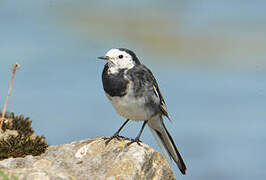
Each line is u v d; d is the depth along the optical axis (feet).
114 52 27.04
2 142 25.84
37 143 26.05
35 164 23.90
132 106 26.99
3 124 29.73
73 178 21.42
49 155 25.52
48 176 20.61
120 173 23.31
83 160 24.70
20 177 20.27
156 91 27.81
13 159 23.95
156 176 24.77
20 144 25.75
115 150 25.25
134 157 24.40
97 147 25.70
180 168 30.04
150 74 27.81
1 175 19.88
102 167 23.98
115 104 27.43
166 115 29.37
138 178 23.52
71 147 25.95
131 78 26.71
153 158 25.38
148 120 28.55
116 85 26.84
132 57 27.43
